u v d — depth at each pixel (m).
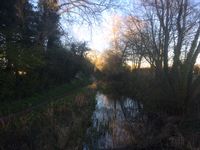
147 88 29.69
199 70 23.52
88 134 16.12
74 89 36.84
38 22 25.83
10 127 13.71
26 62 22.44
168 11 23.52
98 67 88.06
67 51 39.53
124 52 56.47
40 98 24.14
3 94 19.80
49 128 14.83
